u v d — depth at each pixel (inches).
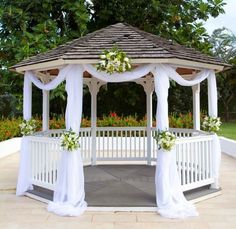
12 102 780.0
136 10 540.1
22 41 450.3
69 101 197.2
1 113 780.0
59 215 183.6
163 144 188.9
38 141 223.6
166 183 189.9
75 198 192.2
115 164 331.6
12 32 504.4
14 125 511.5
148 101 326.0
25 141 232.2
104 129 341.1
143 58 189.2
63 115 599.5
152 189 227.3
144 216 181.8
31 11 519.5
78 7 479.8
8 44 468.8
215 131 234.7
